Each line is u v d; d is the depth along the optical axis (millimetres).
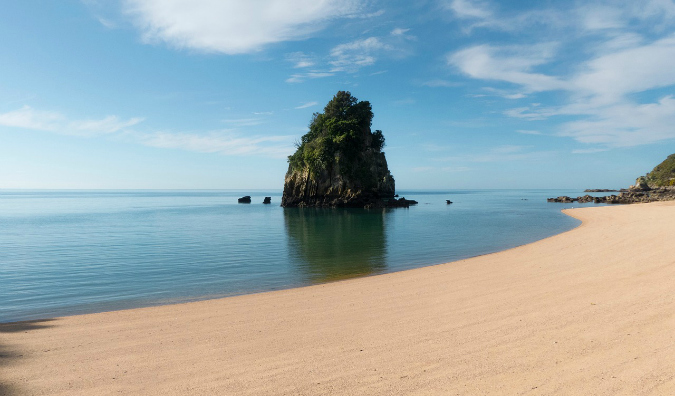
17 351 9023
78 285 19172
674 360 6992
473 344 8508
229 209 107812
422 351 8250
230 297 15070
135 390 6805
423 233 42781
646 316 9547
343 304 13055
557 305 11211
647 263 16594
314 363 7836
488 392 6262
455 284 15492
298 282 19047
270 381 7035
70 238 41500
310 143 106562
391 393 6371
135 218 74500
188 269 23141
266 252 30062
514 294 13016
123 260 26781
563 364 7188
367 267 22922
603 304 10922
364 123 107438
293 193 110312
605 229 34188
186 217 76812
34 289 18359
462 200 161500
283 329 10383
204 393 6621
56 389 6875
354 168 102438
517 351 7957
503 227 47812
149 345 9344
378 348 8562
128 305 15234
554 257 20938
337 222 61000
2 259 27688
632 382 6324
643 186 160000
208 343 9383
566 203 115625
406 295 13969
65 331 10703
